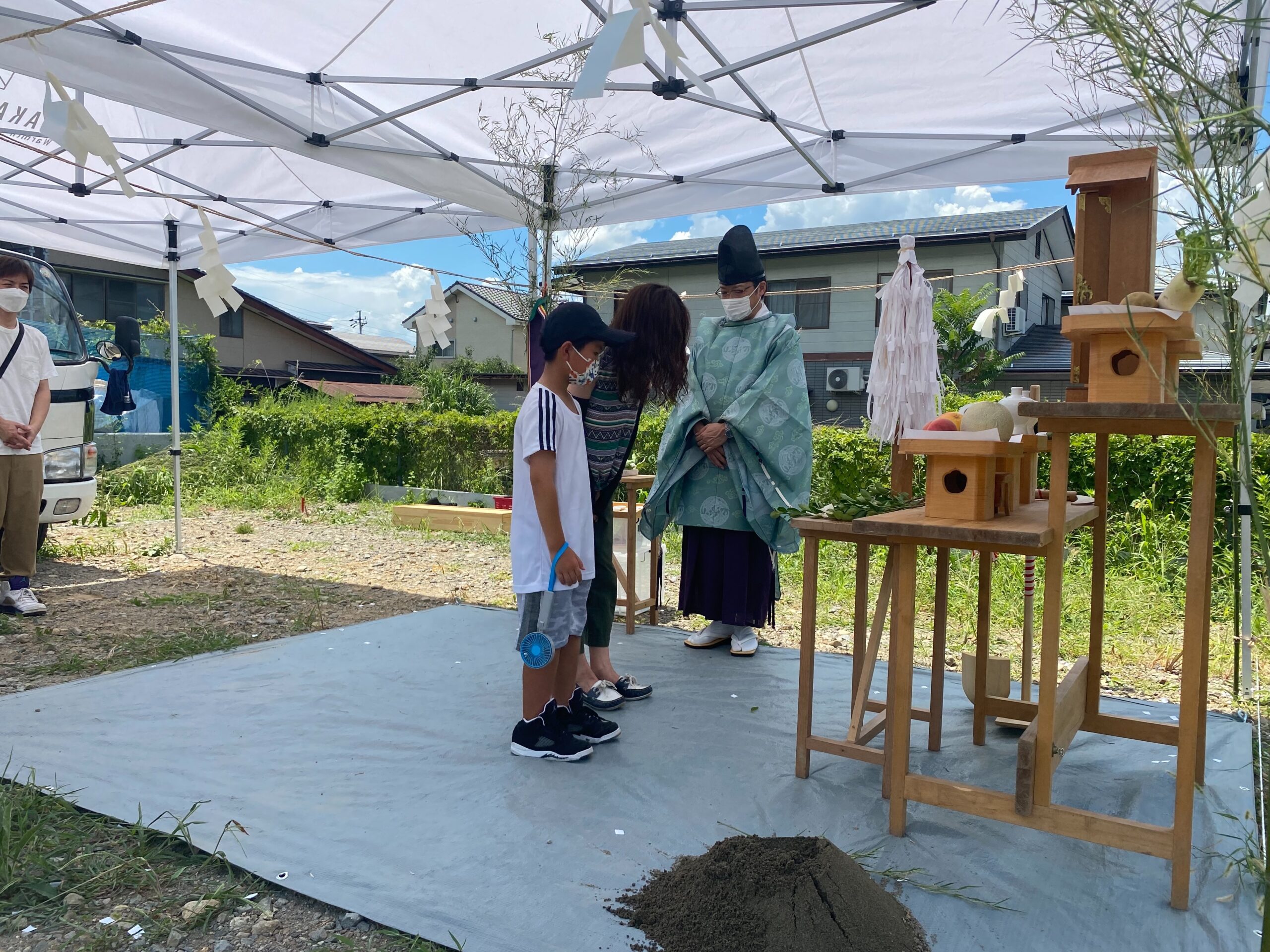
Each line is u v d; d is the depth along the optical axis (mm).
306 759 2877
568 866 2193
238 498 10453
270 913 2002
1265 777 2764
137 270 16797
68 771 2736
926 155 5320
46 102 2824
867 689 2768
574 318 2688
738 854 1996
